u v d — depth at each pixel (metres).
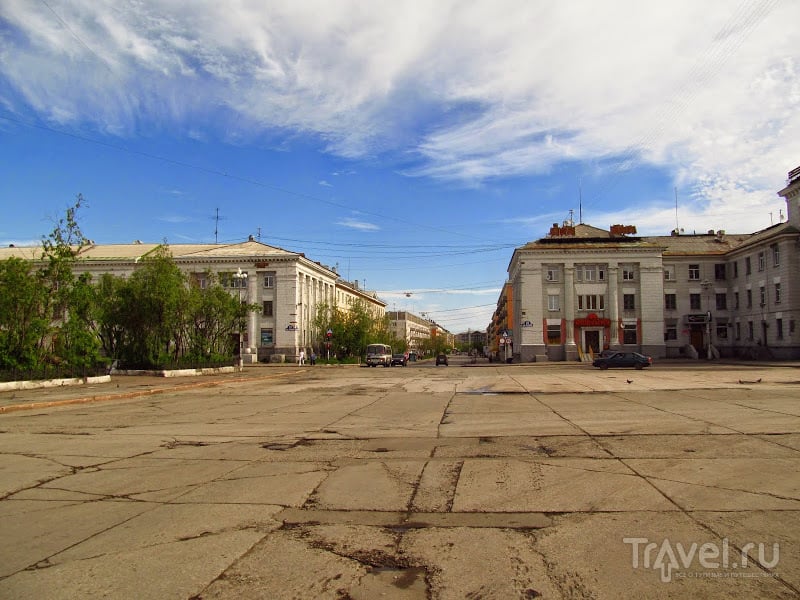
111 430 11.84
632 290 54.50
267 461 8.34
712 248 59.50
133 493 6.61
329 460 8.35
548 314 54.88
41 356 24.53
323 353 65.50
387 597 3.82
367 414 14.20
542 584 3.99
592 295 54.69
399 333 149.38
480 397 18.39
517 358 58.56
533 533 5.03
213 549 4.73
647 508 5.66
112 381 27.73
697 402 15.12
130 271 60.94
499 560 4.43
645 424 11.23
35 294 23.77
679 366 41.78
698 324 57.00
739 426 10.70
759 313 51.03
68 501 6.29
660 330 53.75
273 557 4.54
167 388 23.08
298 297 62.38
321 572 4.25
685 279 57.34
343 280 89.88
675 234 63.78
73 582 4.11
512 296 69.25
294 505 6.01
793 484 6.45
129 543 4.90
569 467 7.53
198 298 35.66
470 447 9.22
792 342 46.09
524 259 55.22
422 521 5.43
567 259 54.84
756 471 7.09
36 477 7.48
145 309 32.62
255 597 3.84
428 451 8.95
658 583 3.97
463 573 4.20
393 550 4.68
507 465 7.77
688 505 5.72
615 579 4.05
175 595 3.88
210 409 16.03
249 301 60.91
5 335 23.16
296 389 23.64
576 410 13.95
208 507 5.96
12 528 5.36
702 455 8.09
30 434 11.39
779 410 12.97
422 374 35.91
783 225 50.25
